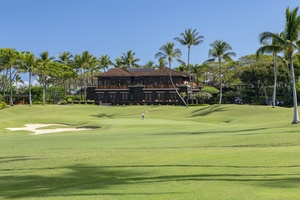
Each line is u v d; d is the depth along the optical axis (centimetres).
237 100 9938
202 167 1339
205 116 6197
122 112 7812
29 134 3819
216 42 7575
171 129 3812
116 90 10206
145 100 9912
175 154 1706
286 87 8931
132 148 2102
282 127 3428
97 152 1923
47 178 1302
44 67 9994
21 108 8675
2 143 2667
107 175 1304
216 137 2578
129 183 1138
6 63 9400
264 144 2067
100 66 12812
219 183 1067
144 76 10044
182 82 9994
